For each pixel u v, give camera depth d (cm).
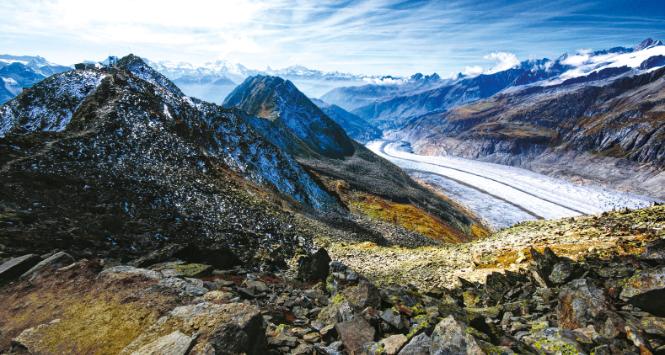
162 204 3588
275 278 2202
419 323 1143
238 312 1015
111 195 3203
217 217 3975
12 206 2292
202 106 8469
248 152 8069
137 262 1875
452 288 2639
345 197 12131
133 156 4584
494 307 1622
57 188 2880
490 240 3897
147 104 6494
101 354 917
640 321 1098
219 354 873
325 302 1586
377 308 1366
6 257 1559
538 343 1095
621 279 1475
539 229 3625
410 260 3981
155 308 1093
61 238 2016
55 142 3784
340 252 4603
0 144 3272
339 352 1034
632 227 2856
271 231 4412
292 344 1059
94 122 5144
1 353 955
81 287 1243
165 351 858
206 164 5781
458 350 900
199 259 2138
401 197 14725
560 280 1750
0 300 1203
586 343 1038
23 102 6731
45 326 1027
